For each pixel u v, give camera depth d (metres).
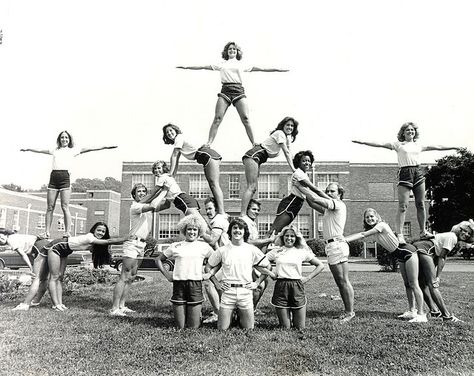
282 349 5.32
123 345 5.45
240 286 6.35
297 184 7.51
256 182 7.89
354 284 13.37
